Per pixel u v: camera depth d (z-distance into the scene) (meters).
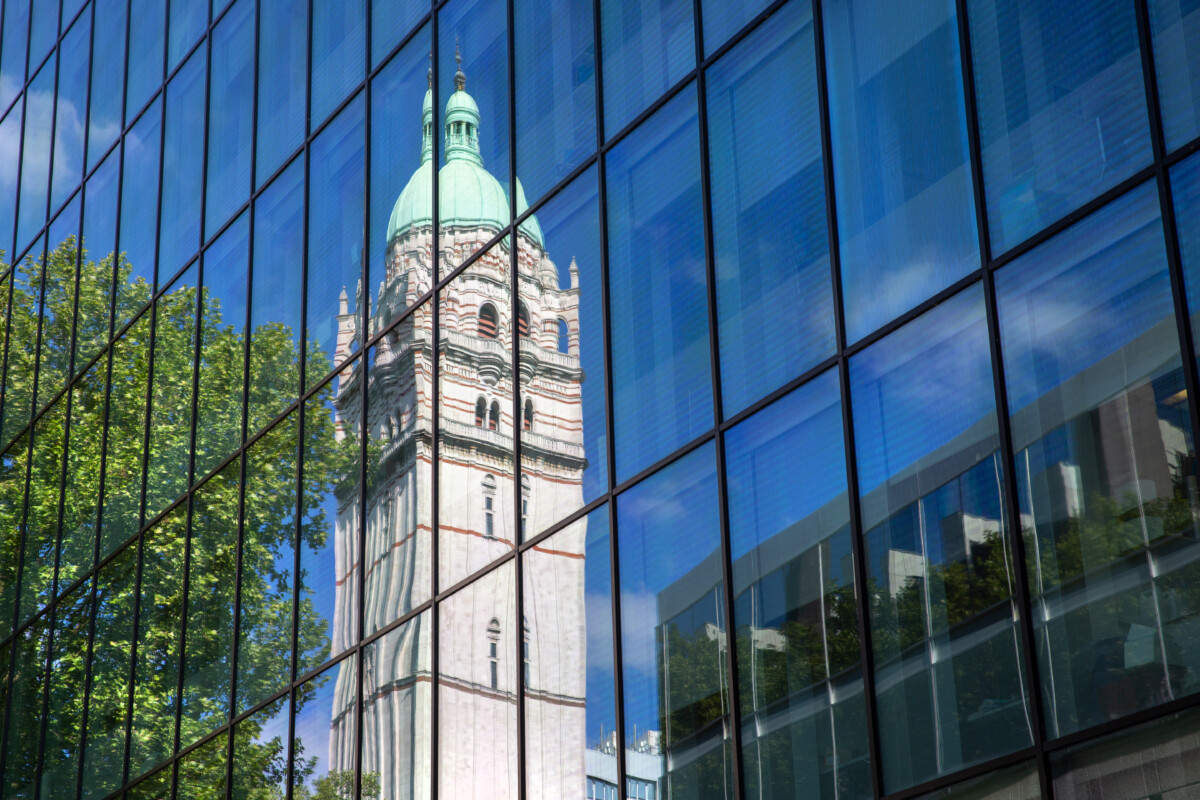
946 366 12.25
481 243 18.78
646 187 16.11
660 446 15.05
